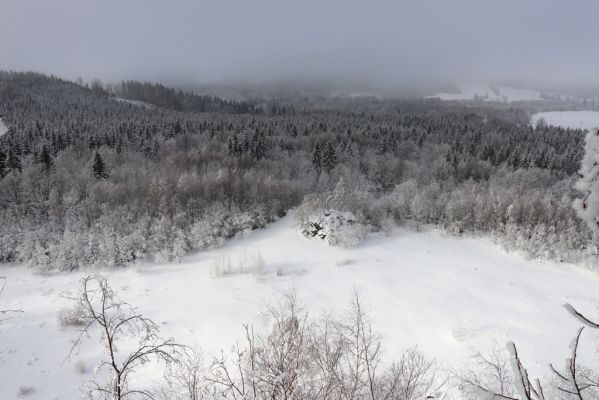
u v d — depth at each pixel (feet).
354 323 46.44
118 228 115.75
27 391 52.13
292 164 202.28
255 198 139.64
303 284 91.45
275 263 105.19
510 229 120.47
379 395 23.57
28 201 132.87
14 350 62.03
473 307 82.43
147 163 186.91
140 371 54.29
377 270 100.83
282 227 133.08
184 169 166.61
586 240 113.39
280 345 21.38
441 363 54.39
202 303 82.28
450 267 104.53
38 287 93.04
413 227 133.08
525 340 69.21
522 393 8.27
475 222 129.59
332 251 113.91
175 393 31.50
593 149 6.74
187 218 125.59
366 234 125.80
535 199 135.23
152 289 90.74
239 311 77.46
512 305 84.07
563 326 75.20
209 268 100.99
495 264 108.17
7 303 83.56
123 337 66.49
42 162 147.74
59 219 124.36
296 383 19.79
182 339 67.62
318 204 129.39
